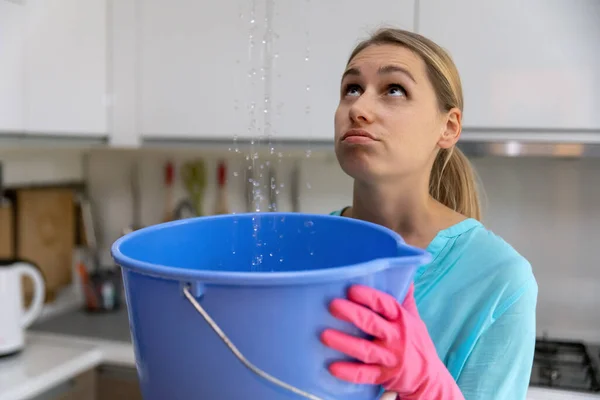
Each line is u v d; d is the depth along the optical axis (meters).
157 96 1.66
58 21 1.55
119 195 2.10
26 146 1.51
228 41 1.57
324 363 0.43
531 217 1.74
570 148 1.37
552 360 1.50
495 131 1.41
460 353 0.65
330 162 1.81
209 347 0.41
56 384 1.45
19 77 1.44
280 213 0.63
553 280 1.74
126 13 1.67
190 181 2.00
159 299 0.42
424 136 0.68
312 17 1.49
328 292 0.41
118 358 1.56
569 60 1.36
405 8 1.42
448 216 0.75
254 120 1.44
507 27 1.38
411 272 0.47
